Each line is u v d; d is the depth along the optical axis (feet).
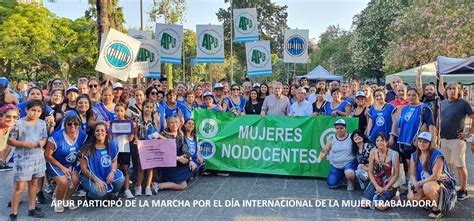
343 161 22.54
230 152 26.55
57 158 18.72
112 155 19.39
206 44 37.35
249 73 38.27
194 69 156.25
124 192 21.21
